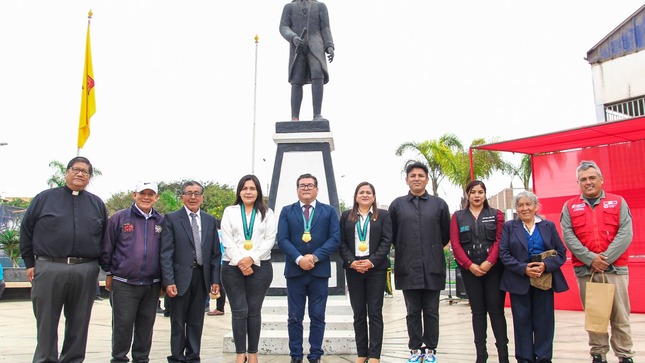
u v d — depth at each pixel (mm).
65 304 4297
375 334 4434
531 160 9930
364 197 4598
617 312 4301
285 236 4656
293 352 4520
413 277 4422
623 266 4328
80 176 4281
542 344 4246
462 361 4977
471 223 4500
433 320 4484
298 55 6664
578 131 7910
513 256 4328
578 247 4344
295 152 6465
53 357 4156
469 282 4469
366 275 4527
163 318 9062
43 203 4234
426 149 20016
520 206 4402
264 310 5875
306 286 4621
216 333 7074
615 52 14867
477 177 20094
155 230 4570
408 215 4555
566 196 9406
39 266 4148
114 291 4395
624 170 8797
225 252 4477
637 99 14430
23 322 8617
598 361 4383
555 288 4262
